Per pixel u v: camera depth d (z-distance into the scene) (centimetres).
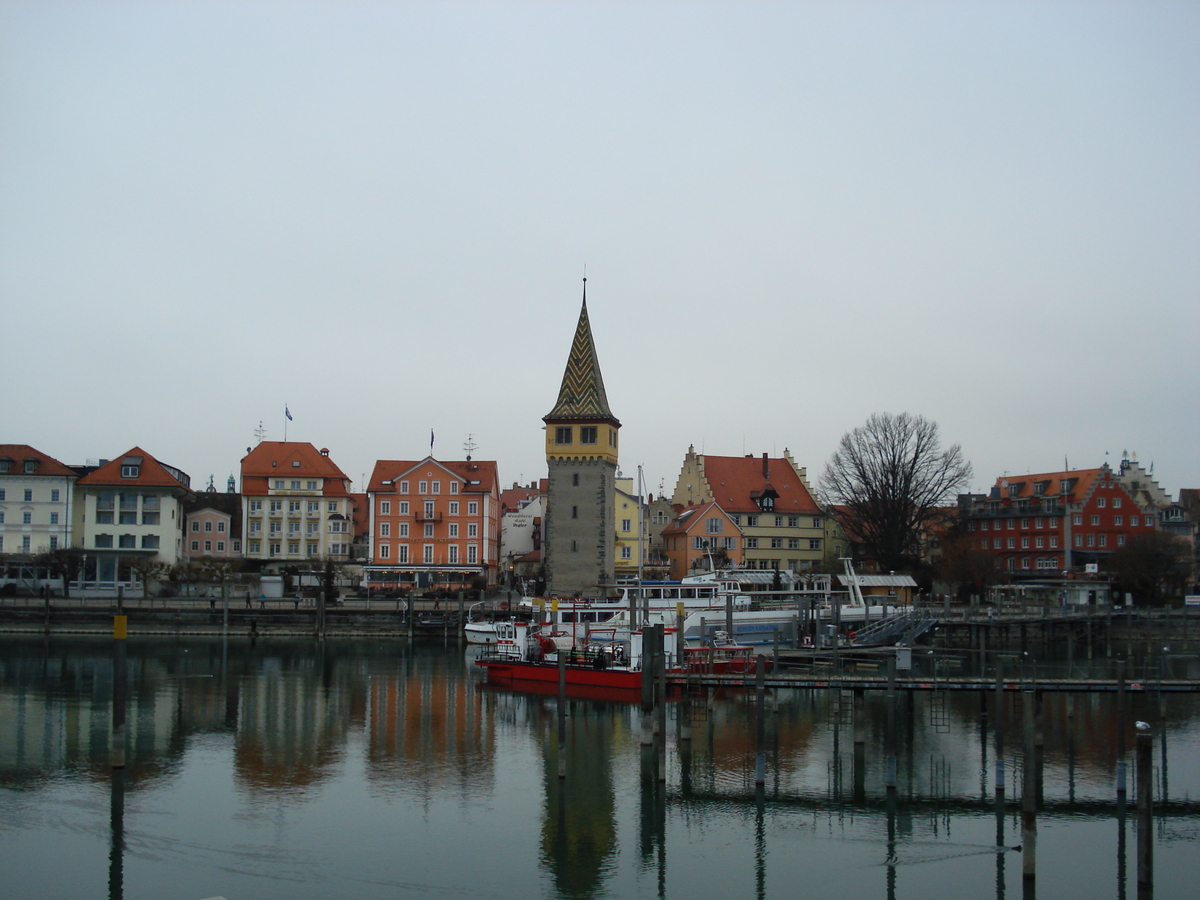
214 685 7750
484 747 5678
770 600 9912
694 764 5303
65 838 4131
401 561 14150
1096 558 14525
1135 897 3631
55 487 13325
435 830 4272
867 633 8612
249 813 4462
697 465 14612
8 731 5947
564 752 4903
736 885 3744
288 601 11744
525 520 17962
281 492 14662
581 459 12125
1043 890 3706
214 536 14825
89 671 8438
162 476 13712
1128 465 16562
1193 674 7912
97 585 12556
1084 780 5000
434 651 10250
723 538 14025
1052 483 15388
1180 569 12781
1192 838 4203
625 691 7131
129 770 5116
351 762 5334
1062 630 10681
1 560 12575
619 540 13950
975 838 4206
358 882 3731
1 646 10138
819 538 14788
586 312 12575
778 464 15388
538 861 3950
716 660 7412
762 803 4647
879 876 3825
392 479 14362
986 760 5384
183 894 3612
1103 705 6956
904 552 12300
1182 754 5528
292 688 7644
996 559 12875
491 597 13538
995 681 5312
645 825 4356
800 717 6512
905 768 5231
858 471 12225
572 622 8994
